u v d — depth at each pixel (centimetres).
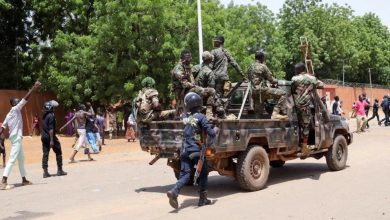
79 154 1866
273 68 4309
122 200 885
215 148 817
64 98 3053
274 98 1021
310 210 738
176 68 930
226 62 1002
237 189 959
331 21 5778
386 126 2944
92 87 2955
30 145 2412
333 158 1138
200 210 771
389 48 7088
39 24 3466
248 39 3594
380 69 6838
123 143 2378
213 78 948
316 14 5741
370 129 2677
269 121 956
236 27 3725
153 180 1122
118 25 2688
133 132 2467
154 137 907
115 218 741
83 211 803
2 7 3136
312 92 1060
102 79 2870
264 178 938
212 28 2852
